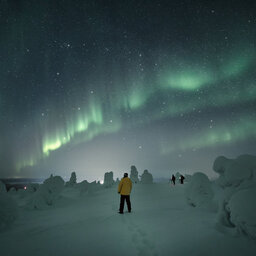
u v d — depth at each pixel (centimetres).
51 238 412
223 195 391
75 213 764
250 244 296
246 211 310
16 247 370
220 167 408
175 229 402
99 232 436
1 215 537
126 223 507
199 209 616
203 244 311
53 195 1020
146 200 1034
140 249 323
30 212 870
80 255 311
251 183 364
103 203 1039
